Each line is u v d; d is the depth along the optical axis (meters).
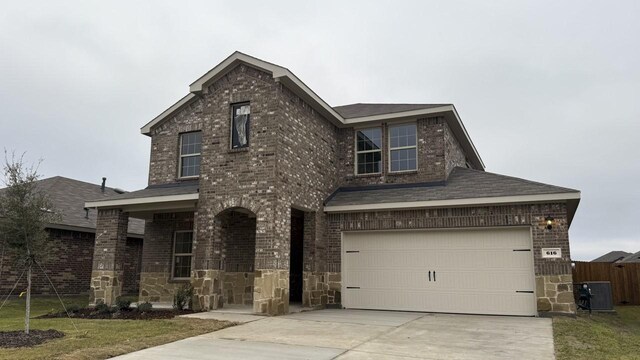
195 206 13.41
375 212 13.84
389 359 6.43
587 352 7.12
